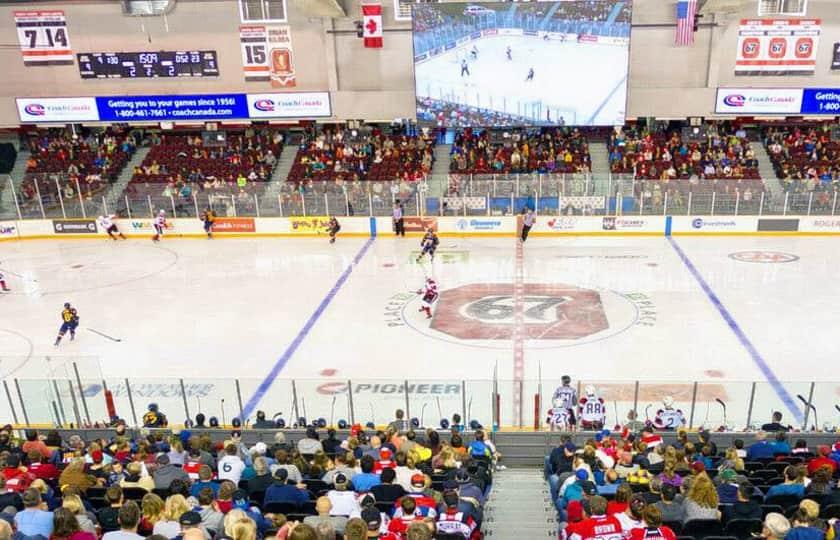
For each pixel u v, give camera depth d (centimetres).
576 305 2195
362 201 3158
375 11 3069
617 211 3055
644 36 3288
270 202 3200
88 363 1448
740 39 3231
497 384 1368
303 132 3794
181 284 2544
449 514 716
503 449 1303
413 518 663
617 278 2453
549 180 3050
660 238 3014
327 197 3166
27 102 3462
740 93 3231
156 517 637
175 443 1012
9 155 3794
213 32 3425
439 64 3153
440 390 1382
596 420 1355
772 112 3238
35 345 1997
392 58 3416
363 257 2831
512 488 1063
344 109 3434
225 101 3441
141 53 3462
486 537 823
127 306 2316
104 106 3459
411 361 1819
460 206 3120
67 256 2981
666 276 2461
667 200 3009
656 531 574
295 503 786
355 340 1970
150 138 3875
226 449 975
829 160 3300
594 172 3391
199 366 1825
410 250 2919
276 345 1950
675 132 3566
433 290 2122
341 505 754
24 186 3250
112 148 3719
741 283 2366
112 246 3145
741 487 727
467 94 3183
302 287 2462
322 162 3534
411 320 2109
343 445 1059
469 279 2494
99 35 3450
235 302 2327
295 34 3406
